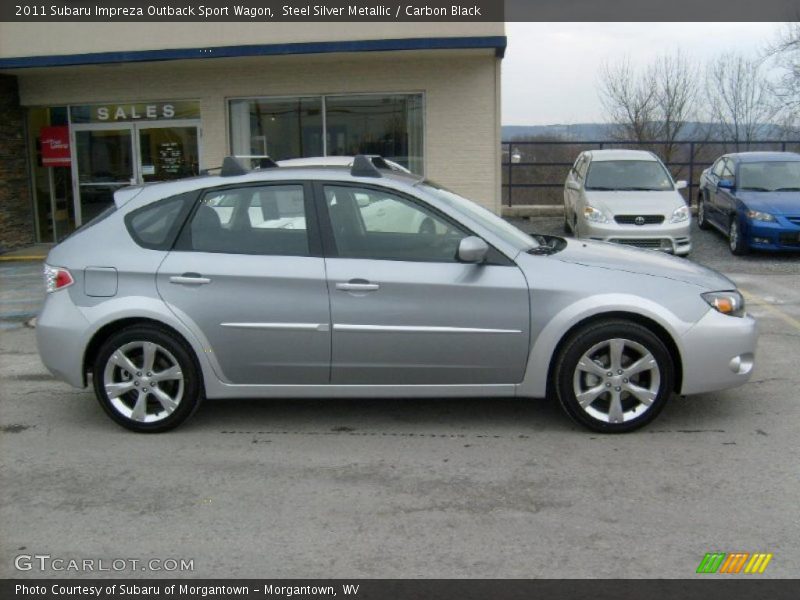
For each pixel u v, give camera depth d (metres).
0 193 14.22
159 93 14.13
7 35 13.45
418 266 5.06
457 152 13.58
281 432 5.32
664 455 4.82
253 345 5.15
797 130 29.58
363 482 4.53
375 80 13.55
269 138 14.07
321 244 5.14
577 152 19.77
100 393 5.31
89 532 4.02
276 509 4.22
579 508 4.16
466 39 12.25
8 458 4.97
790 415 5.46
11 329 8.72
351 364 5.13
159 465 4.82
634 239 11.95
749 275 11.22
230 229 5.24
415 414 5.61
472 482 4.50
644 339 5.01
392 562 3.67
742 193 12.91
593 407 5.14
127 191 5.48
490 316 5.03
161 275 5.17
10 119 14.42
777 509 4.11
